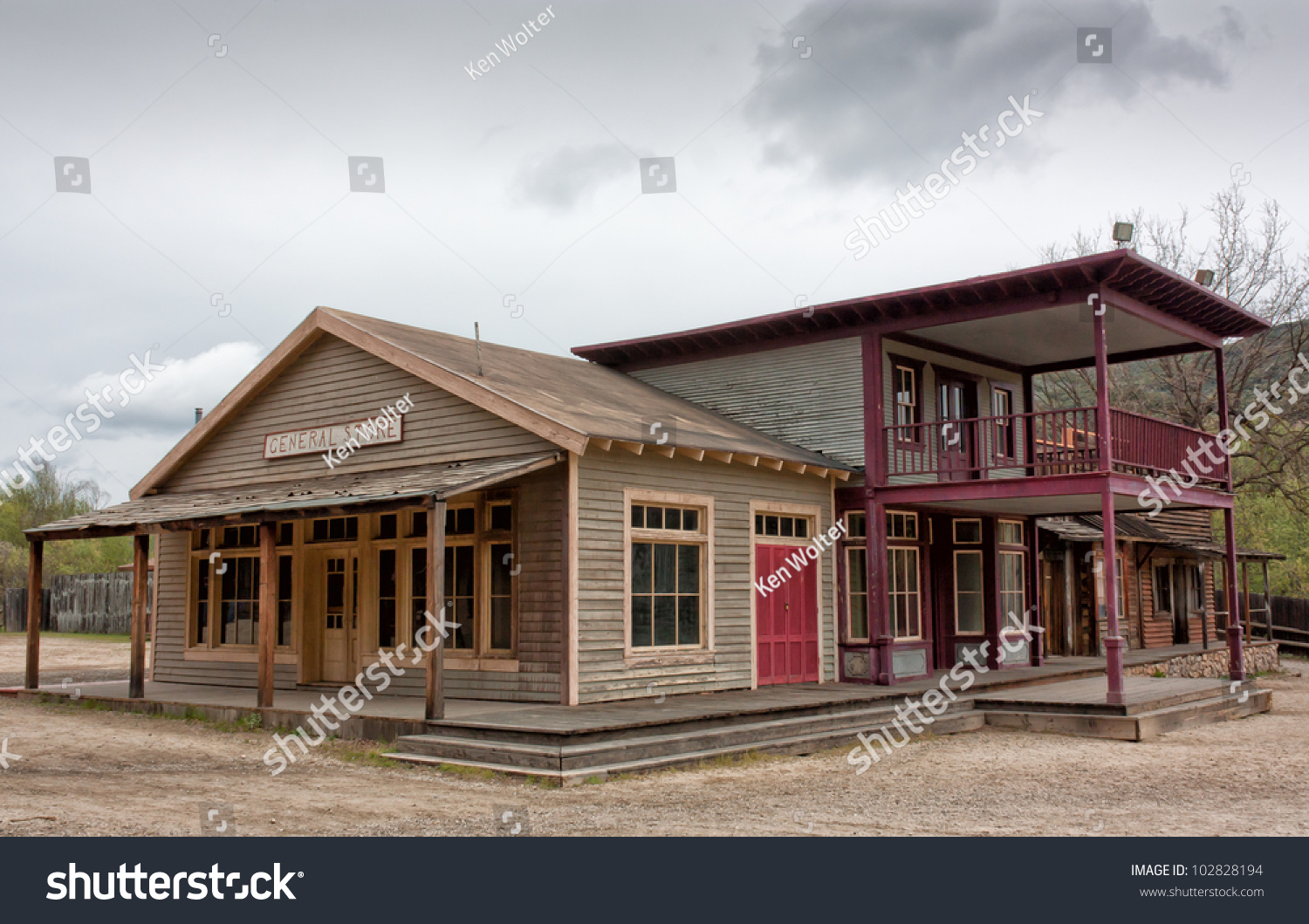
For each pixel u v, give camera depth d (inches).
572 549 486.6
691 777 390.9
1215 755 471.2
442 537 436.8
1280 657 1312.7
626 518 516.1
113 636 1283.2
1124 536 911.0
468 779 379.2
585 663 487.8
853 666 639.8
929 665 681.0
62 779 365.1
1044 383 1369.3
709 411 705.0
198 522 521.3
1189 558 1114.7
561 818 312.8
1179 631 1081.4
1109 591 550.9
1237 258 1190.9
